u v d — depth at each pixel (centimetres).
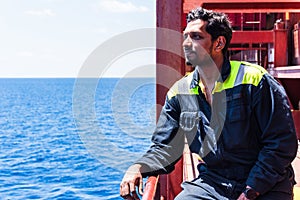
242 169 186
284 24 662
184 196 195
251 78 180
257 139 183
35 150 2502
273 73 665
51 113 4684
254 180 174
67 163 1931
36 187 1695
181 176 276
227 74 184
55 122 3878
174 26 256
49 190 1622
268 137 177
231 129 183
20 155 2406
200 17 186
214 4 450
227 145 186
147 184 181
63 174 1727
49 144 2678
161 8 256
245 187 180
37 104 5903
